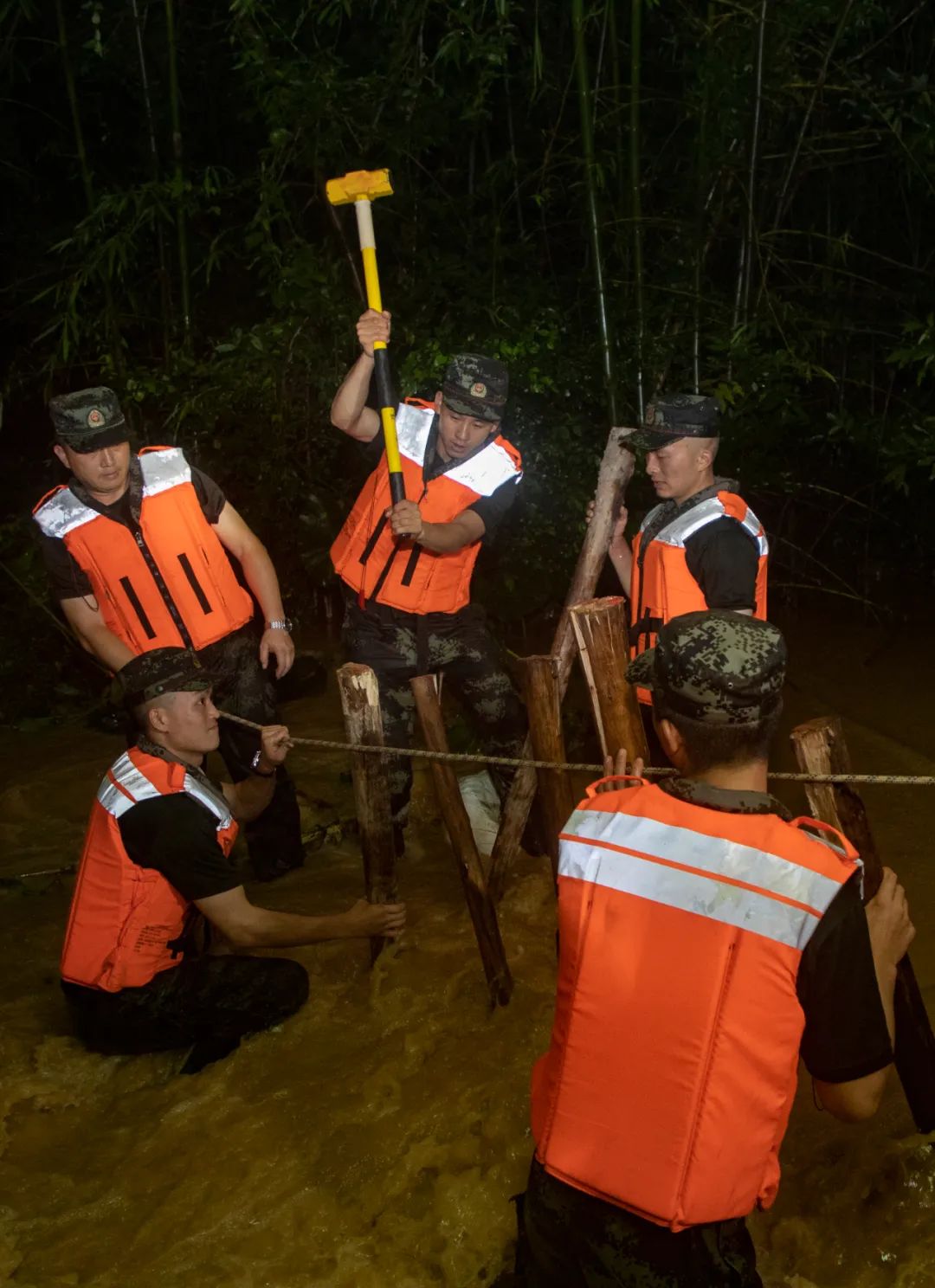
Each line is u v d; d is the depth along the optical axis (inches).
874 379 285.0
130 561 156.7
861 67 267.1
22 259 313.7
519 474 160.2
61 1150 126.9
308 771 214.7
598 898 79.2
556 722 130.7
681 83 280.4
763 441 242.1
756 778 79.3
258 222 246.4
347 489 271.1
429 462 158.9
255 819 169.2
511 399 239.8
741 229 248.2
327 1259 109.5
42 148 301.9
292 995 140.5
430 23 274.5
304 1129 125.3
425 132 247.6
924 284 262.8
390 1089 130.3
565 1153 79.2
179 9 282.5
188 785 130.3
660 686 79.7
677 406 137.0
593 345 241.8
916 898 162.9
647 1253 77.4
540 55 223.0
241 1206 115.5
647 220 236.8
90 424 150.0
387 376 149.3
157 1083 135.9
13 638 250.7
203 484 162.4
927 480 247.8
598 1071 78.2
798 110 268.1
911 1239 107.0
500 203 289.0
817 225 284.0
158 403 268.2
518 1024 138.6
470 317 241.9
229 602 162.9
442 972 150.0
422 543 149.4
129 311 292.0
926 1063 109.7
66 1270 109.7
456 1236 110.8
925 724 220.2
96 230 254.8
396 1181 116.8
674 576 135.6
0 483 313.0
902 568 291.4
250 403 259.0
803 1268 107.0
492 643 169.8
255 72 239.3
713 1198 76.0
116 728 237.6
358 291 247.4
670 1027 76.2
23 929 168.9
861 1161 113.9
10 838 196.2
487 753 171.8
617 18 266.4
